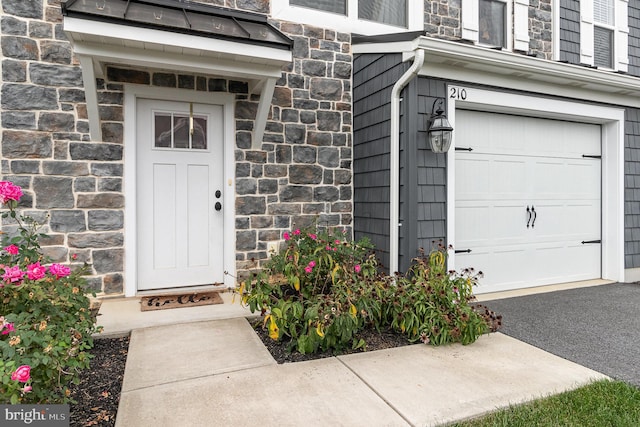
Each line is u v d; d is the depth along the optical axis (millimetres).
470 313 2936
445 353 2775
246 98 4164
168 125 3980
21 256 2350
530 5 5672
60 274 2197
